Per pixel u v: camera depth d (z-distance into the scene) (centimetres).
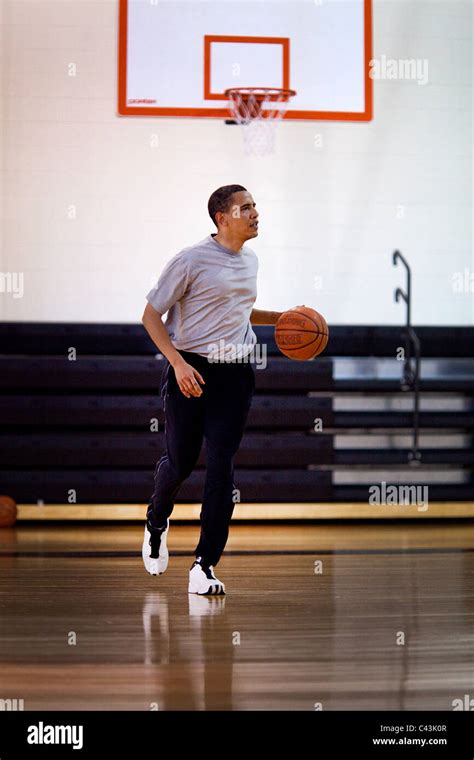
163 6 877
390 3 907
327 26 888
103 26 886
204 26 878
